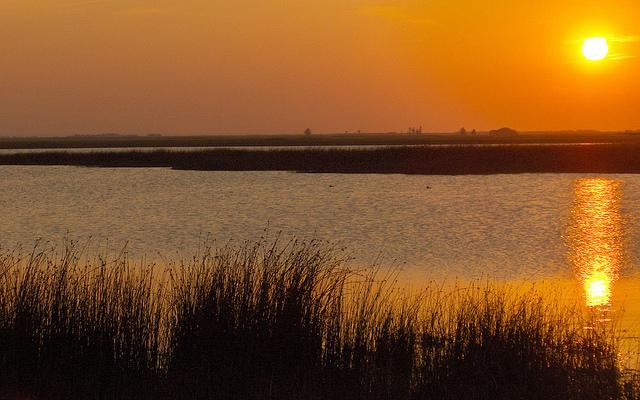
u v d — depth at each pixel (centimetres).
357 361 1351
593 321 1825
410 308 1706
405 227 4488
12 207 5888
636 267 3050
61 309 1378
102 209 5672
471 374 1283
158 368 1341
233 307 1409
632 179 8412
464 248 3597
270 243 3753
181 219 4991
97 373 1300
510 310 1634
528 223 4678
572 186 7544
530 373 1270
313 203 6028
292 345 1353
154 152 14250
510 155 11600
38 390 1251
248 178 9050
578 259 3253
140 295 1472
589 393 1238
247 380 1271
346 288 2069
